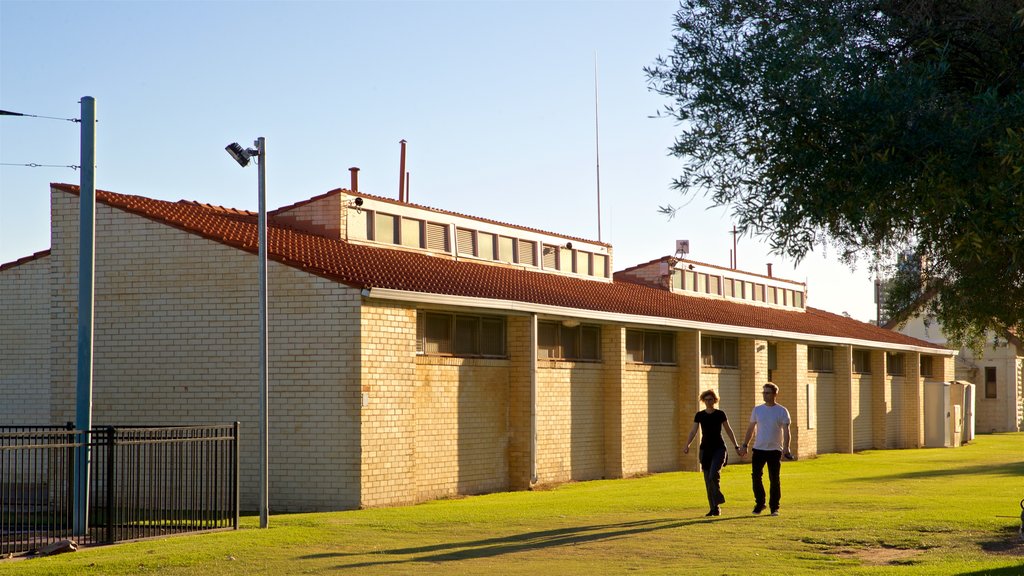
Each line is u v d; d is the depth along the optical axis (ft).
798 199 34.55
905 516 56.08
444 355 75.00
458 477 75.77
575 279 110.11
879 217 34.68
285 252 71.82
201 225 74.18
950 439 153.38
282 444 67.15
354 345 65.82
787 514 57.67
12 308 81.30
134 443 49.75
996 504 62.54
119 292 72.33
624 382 93.45
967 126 31.91
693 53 37.76
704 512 60.03
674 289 130.52
